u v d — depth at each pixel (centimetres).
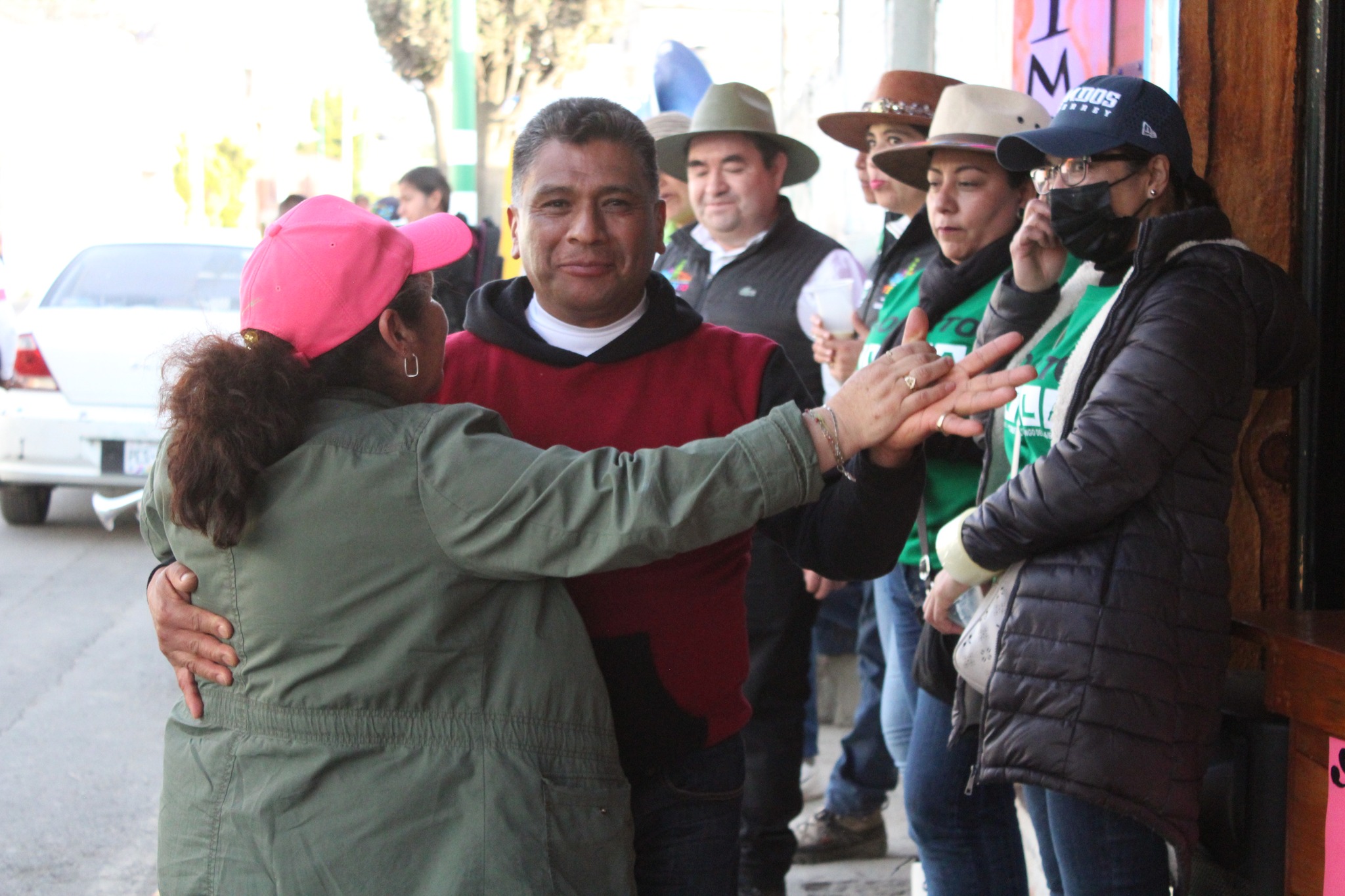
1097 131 207
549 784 156
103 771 432
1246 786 212
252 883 154
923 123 360
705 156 368
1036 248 238
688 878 192
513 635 159
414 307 168
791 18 1142
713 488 150
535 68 1814
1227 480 197
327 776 153
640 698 188
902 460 169
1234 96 241
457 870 150
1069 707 188
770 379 198
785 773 322
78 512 842
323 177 2950
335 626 153
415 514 152
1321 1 235
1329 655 193
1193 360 188
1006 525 195
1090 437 188
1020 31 425
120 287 761
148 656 556
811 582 328
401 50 1764
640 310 203
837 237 884
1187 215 196
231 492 149
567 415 196
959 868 253
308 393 158
